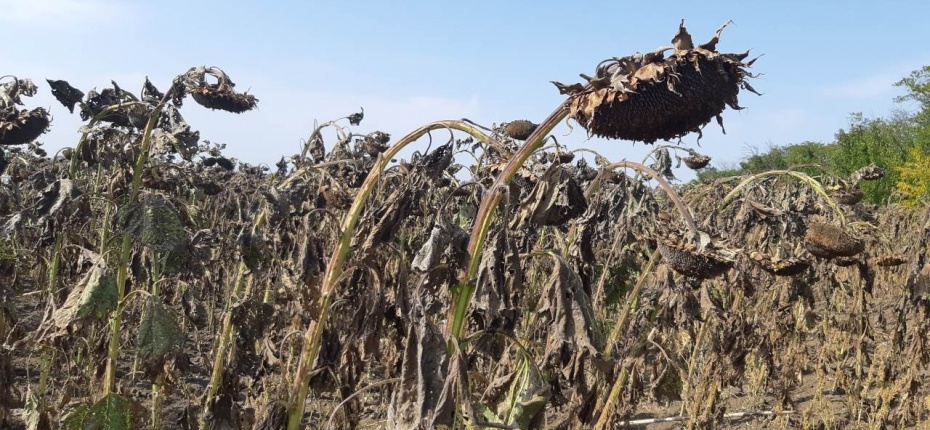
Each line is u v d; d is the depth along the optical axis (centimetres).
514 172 273
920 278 641
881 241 810
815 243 494
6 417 515
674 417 752
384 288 373
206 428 516
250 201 795
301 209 587
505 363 442
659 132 260
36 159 859
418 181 361
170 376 446
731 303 706
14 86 432
